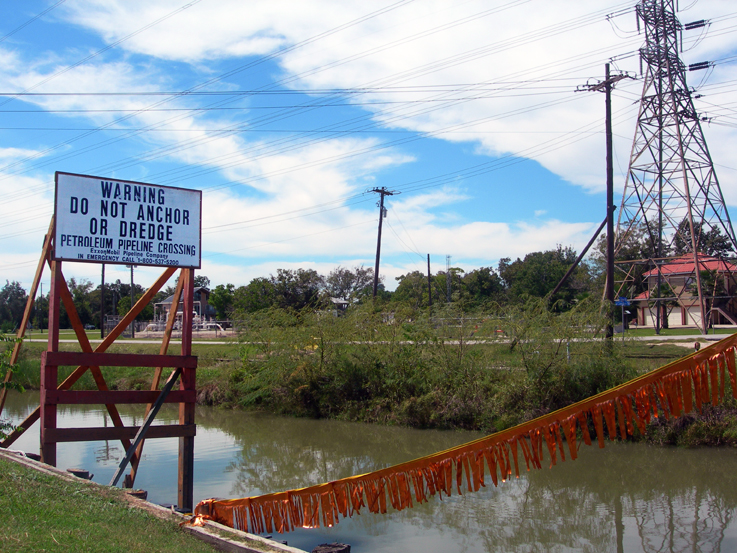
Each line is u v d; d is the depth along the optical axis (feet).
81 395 35.78
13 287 286.46
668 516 36.96
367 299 82.33
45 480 27.35
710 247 156.66
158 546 20.93
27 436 64.54
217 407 88.38
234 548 22.27
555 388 59.72
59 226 35.14
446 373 68.03
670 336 98.53
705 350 17.49
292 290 219.61
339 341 79.77
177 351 116.26
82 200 35.88
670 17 118.62
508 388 61.87
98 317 311.88
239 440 64.39
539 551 31.63
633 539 33.30
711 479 43.98
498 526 35.50
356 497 23.16
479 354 67.10
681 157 112.37
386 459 53.88
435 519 36.73
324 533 34.37
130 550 19.66
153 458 53.78
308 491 24.61
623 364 59.00
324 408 77.20
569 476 45.55
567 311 62.49
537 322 61.57
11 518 20.84
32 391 108.88
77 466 51.29
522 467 48.42
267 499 25.99
